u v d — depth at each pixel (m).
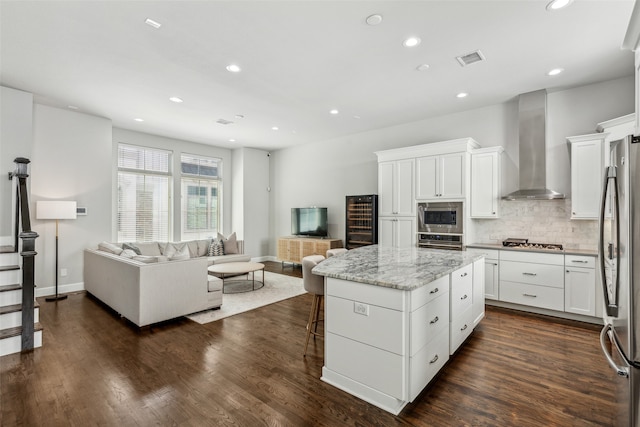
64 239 4.82
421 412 1.96
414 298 1.98
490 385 2.26
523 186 4.21
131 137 6.07
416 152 4.91
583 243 3.96
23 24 2.57
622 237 1.47
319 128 5.93
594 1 2.30
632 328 1.36
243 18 2.51
